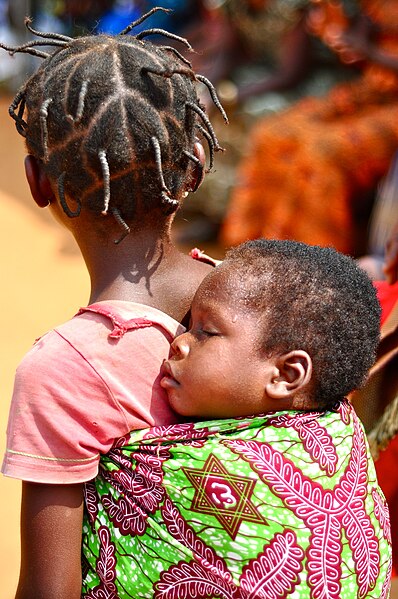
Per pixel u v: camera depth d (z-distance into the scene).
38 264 7.36
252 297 1.83
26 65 11.12
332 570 1.86
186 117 1.93
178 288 2.00
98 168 1.85
